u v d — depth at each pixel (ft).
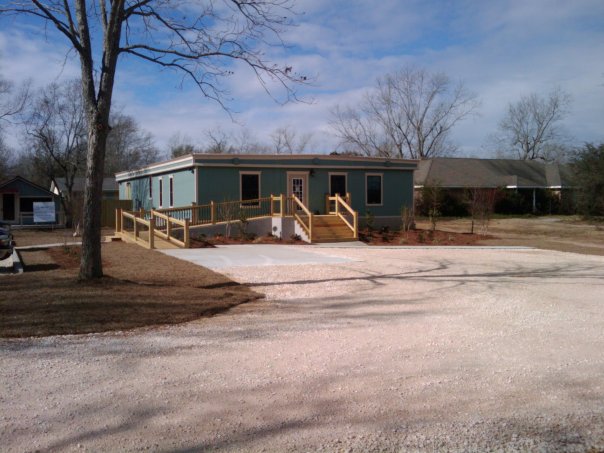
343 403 16.53
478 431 14.62
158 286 36.47
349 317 29.07
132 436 14.12
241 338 24.35
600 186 130.21
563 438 14.28
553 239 90.74
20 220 130.00
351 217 88.33
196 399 16.76
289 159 88.33
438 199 138.82
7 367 19.66
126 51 37.14
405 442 13.94
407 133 202.08
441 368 20.08
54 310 28.25
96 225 36.68
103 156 36.45
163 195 99.81
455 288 39.04
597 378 19.11
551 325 27.50
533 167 181.57
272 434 14.33
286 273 45.11
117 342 23.40
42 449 13.35
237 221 79.97
